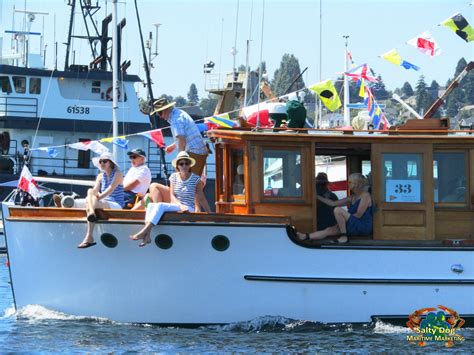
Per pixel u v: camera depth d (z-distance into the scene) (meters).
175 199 36.12
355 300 35.97
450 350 33.34
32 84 95.88
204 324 36.12
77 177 96.31
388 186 36.84
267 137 36.38
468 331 36.28
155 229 35.28
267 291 35.81
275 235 35.56
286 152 36.69
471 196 37.06
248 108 47.06
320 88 42.50
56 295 36.97
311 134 36.56
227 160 38.72
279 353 32.53
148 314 36.31
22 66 102.06
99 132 97.19
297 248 35.72
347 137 36.69
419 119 38.09
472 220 37.09
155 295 36.12
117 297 36.38
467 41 40.97
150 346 33.25
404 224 36.84
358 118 47.47
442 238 37.09
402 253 36.00
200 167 39.31
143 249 35.75
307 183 36.59
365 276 35.91
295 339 34.66
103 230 35.66
